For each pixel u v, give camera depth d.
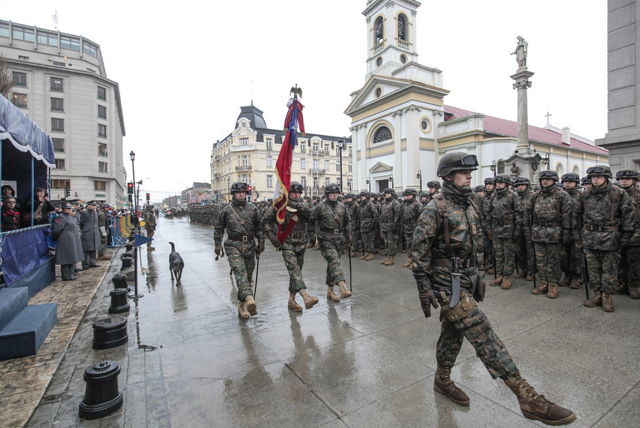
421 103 27.27
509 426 2.54
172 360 3.82
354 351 3.90
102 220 12.01
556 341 3.94
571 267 6.32
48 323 4.62
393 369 3.46
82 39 44.25
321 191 59.50
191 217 35.88
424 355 3.74
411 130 26.80
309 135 63.09
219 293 6.73
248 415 2.79
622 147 8.70
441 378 2.96
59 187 41.34
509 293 6.02
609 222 4.83
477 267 2.76
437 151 28.55
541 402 2.20
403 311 5.26
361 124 31.55
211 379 3.39
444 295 2.64
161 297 6.49
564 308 5.11
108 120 45.59
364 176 31.38
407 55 30.58
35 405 2.97
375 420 2.67
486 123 32.25
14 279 5.82
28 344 3.97
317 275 8.03
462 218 2.69
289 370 3.51
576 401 2.80
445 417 2.67
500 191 6.40
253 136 56.75
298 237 5.53
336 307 5.58
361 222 10.09
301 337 4.37
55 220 7.91
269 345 4.15
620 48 8.67
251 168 56.53
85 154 42.72
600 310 4.95
